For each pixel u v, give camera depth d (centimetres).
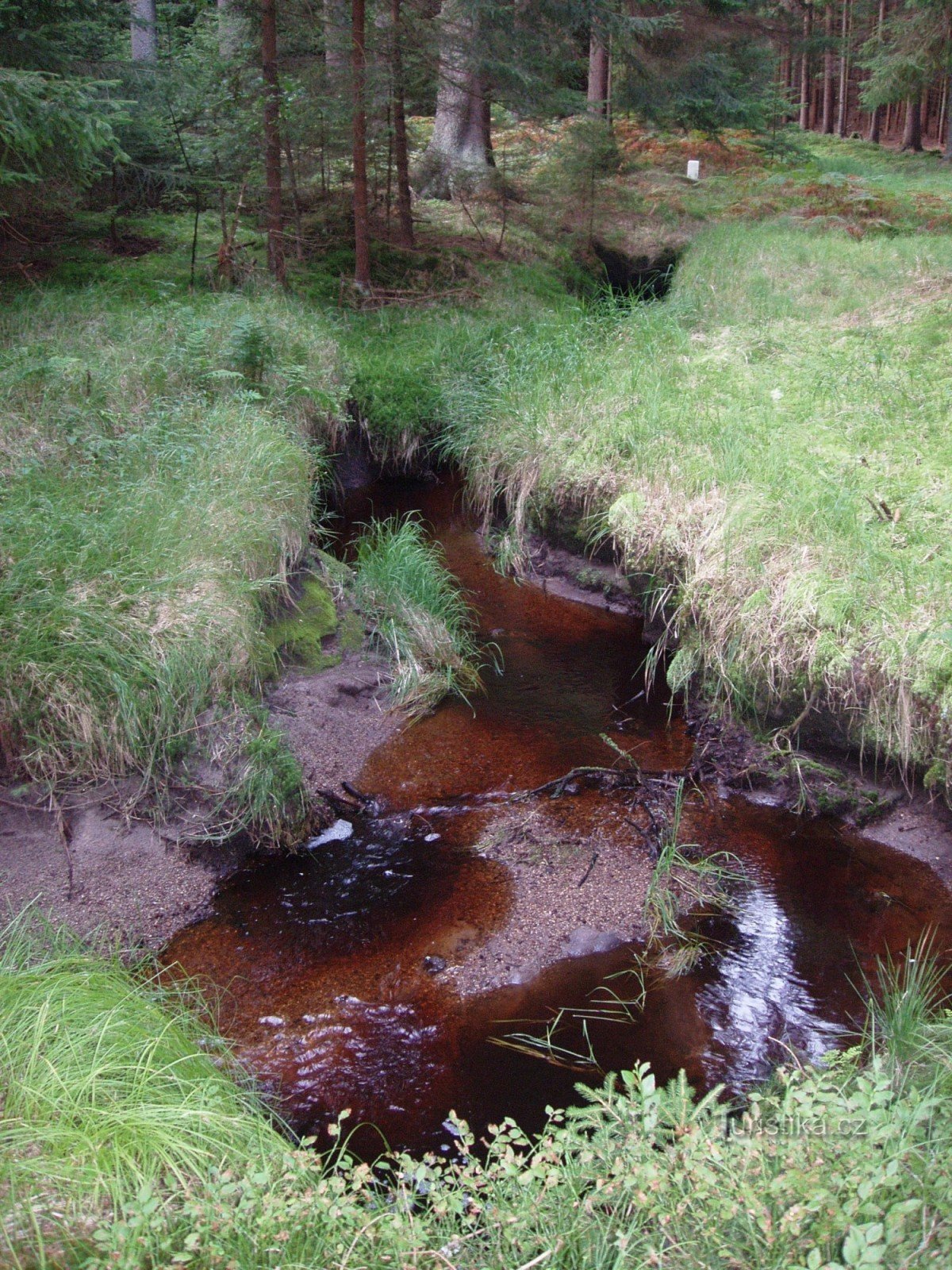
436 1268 252
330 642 675
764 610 578
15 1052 308
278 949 458
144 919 471
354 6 1217
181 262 1191
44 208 1231
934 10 1872
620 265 1619
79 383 776
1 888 466
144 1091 305
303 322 1091
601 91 2117
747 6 2047
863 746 541
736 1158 262
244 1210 251
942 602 539
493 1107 374
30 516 587
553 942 460
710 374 888
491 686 689
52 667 510
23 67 948
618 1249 254
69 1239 244
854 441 729
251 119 1189
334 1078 388
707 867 506
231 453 718
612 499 778
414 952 456
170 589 566
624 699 673
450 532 938
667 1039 405
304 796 545
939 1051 335
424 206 1627
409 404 1015
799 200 1739
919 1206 237
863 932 466
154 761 521
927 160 2406
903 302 1068
